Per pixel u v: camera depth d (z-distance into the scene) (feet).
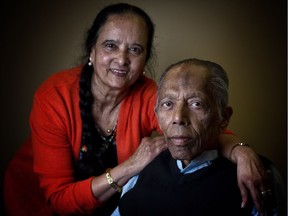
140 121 5.77
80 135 5.61
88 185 5.14
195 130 3.84
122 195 4.44
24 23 7.57
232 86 7.66
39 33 7.60
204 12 7.46
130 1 7.47
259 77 7.60
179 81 3.87
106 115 5.81
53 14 7.55
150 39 5.59
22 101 7.80
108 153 5.85
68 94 5.59
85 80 5.65
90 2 7.49
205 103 3.84
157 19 7.50
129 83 5.40
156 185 4.19
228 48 7.54
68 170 5.56
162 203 4.06
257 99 7.67
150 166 4.40
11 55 7.64
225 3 7.43
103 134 5.84
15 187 6.37
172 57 7.59
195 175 3.99
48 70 7.70
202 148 3.95
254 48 7.52
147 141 4.83
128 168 4.89
